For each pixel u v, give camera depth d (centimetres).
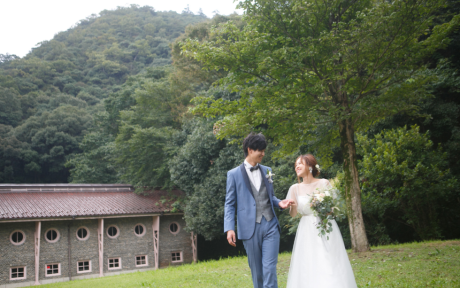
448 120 1625
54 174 4922
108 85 7806
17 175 4697
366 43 885
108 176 3691
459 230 1628
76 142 4850
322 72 964
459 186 1404
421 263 705
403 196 1410
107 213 2052
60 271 1970
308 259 396
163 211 2236
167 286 739
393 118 1697
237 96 2116
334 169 1705
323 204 392
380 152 1409
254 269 385
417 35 941
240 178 396
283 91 979
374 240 1582
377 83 1013
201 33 3209
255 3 981
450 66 1756
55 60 8638
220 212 1931
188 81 3006
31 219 1862
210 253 2608
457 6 1673
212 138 2041
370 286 521
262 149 400
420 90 1003
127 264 2159
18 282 1853
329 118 1109
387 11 884
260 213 386
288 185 1708
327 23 1050
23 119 5744
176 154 2444
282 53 890
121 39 11175
